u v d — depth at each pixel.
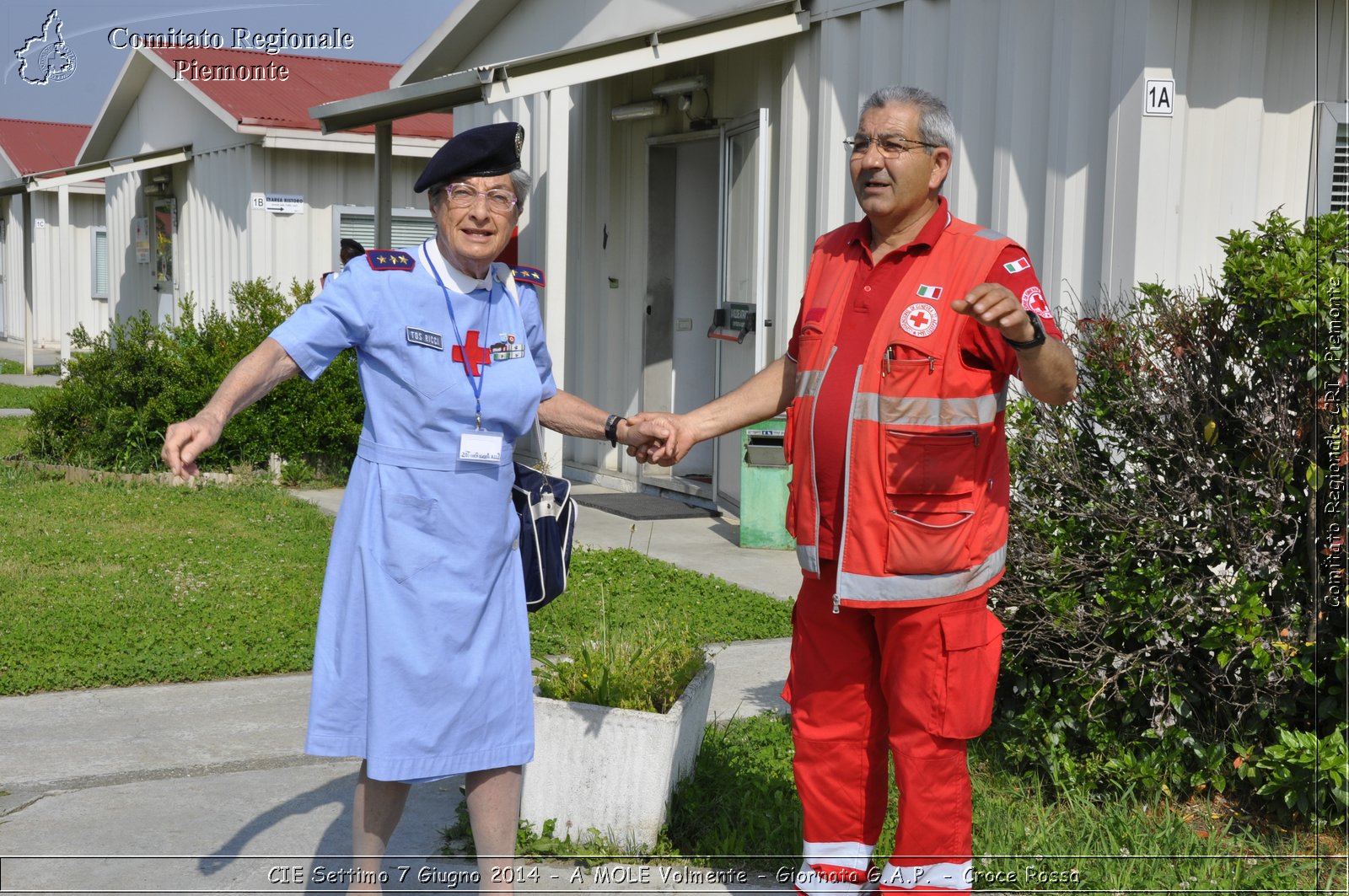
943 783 3.42
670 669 4.50
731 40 8.80
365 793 3.50
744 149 9.81
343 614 3.43
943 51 7.70
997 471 3.46
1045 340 3.12
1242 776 4.35
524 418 3.53
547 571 3.70
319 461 12.06
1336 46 6.66
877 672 3.58
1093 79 6.70
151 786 4.75
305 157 17.14
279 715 5.59
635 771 4.13
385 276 3.38
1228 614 4.38
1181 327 4.68
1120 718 4.73
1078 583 4.65
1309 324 4.30
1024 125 7.12
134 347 12.16
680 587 7.68
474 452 3.39
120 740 5.23
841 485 3.44
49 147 32.19
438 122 17.98
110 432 11.86
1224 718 4.63
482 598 3.46
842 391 3.42
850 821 3.65
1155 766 4.50
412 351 3.36
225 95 17.56
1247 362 4.57
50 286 31.58
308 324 3.32
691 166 11.17
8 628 6.54
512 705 3.56
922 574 3.34
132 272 22.17
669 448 3.86
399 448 3.40
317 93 18.22
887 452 3.33
